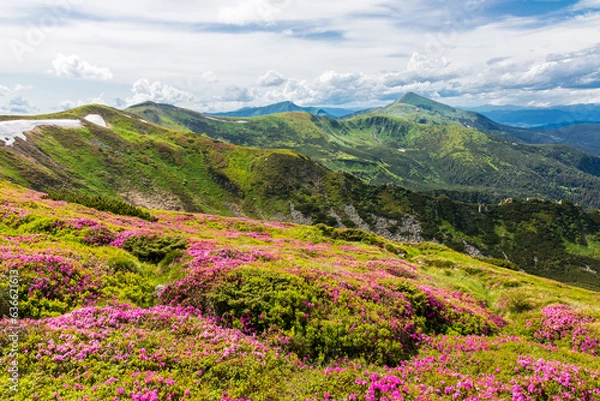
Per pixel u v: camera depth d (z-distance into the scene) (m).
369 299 17.77
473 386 11.45
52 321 12.26
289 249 37.16
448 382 11.72
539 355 14.74
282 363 11.92
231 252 23.02
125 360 10.60
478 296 29.45
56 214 29.83
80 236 24.31
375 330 14.59
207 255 21.77
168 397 9.35
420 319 17.75
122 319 13.27
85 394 9.16
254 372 10.95
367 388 11.12
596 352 17.47
